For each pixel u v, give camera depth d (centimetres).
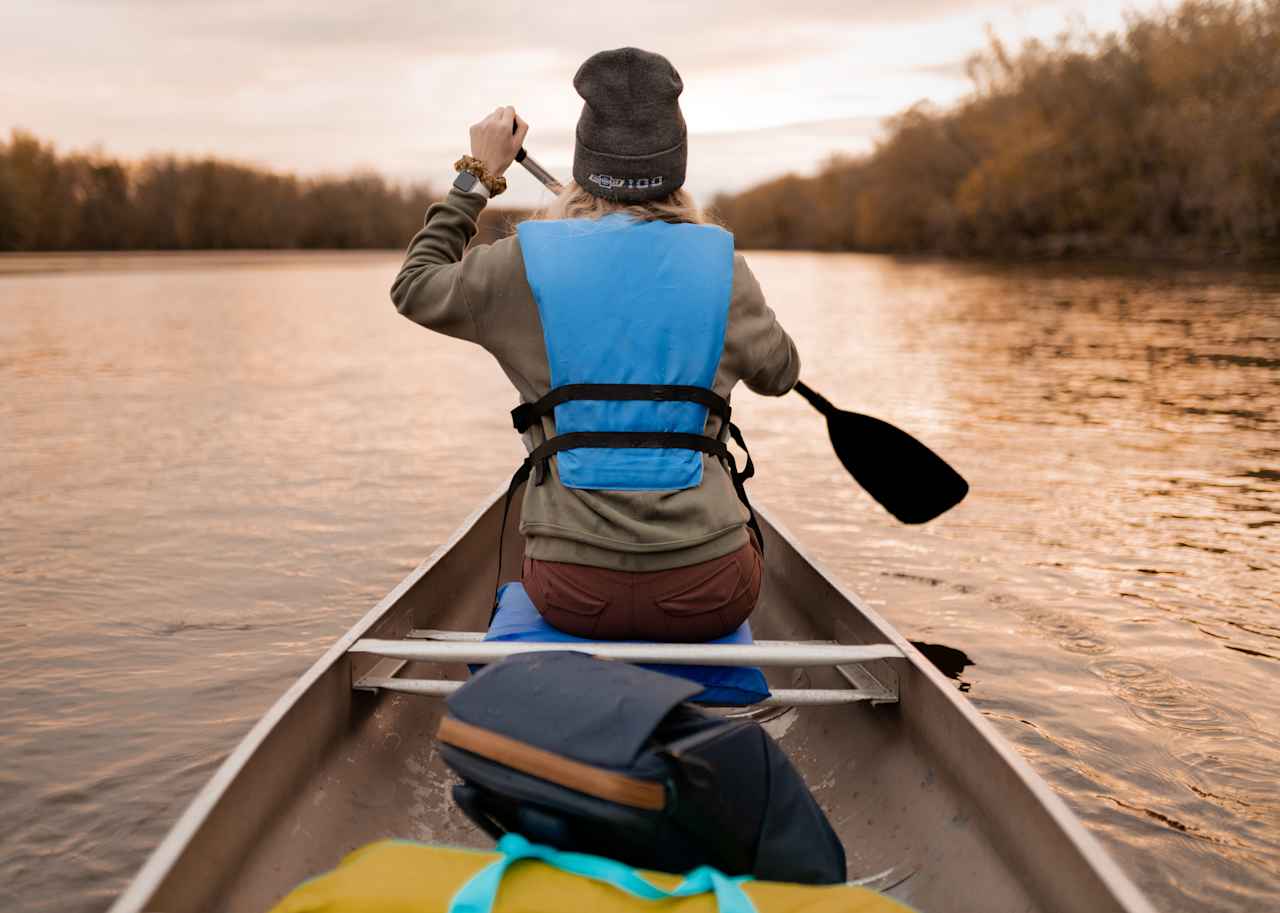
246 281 3194
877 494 243
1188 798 235
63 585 387
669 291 166
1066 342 1203
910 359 1087
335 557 424
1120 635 331
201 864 125
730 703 178
